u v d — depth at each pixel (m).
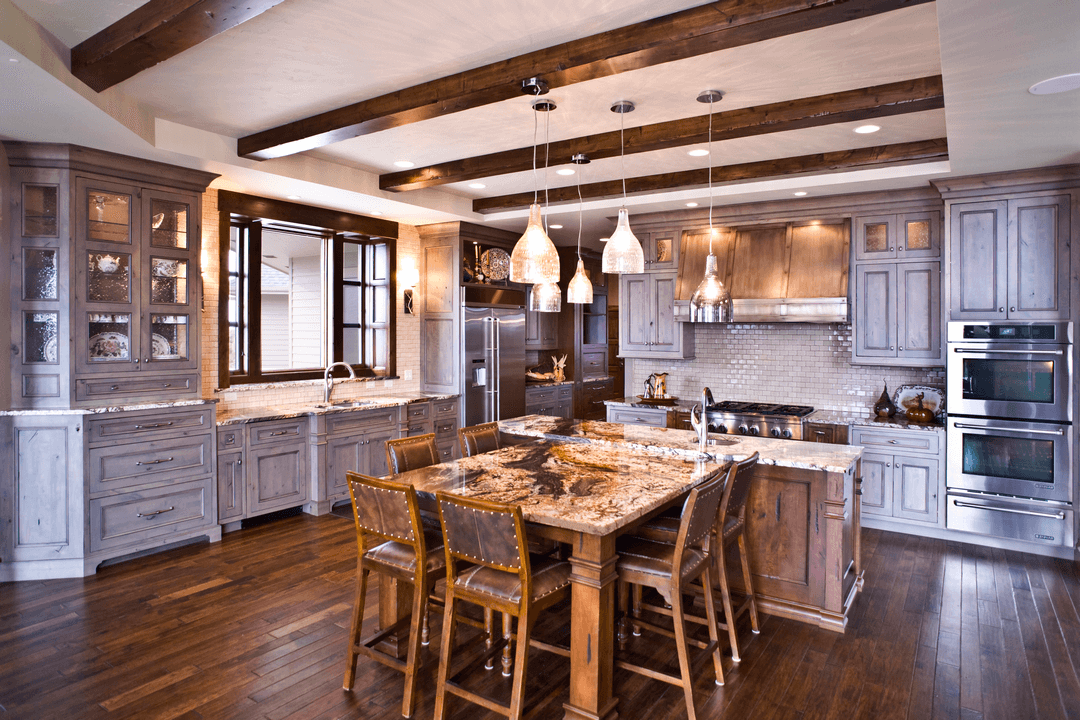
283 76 3.19
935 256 5.00
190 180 4.38
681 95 3.39
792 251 5.61
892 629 3.28
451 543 2.46
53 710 2.51
